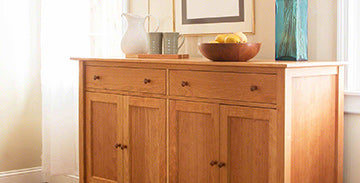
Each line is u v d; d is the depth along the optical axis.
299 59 2.23
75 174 3.49
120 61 2.48
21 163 3.57
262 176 1.99
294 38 2.22
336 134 2.23
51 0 3.34
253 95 1.98
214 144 2.14
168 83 2.31
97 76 2.65
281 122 1.88
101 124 2.68
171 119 2.31
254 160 2.01
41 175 3.64
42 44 3.38
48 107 3.41
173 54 2.64
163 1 3.11
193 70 2.20
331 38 2.36
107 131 2.65
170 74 2.30
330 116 2.19
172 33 2.71
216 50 2.13
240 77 2.02
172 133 2.31
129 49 2.82
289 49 2.23
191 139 2.24
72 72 3.38
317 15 2.40
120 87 2.55
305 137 2.03
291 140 1.94
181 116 2.28
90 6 3.37
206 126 2.18
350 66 2.34
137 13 3.29
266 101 1.94
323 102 2.14
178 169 2.31
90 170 2.75
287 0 2.23
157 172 2.41
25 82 3.54
